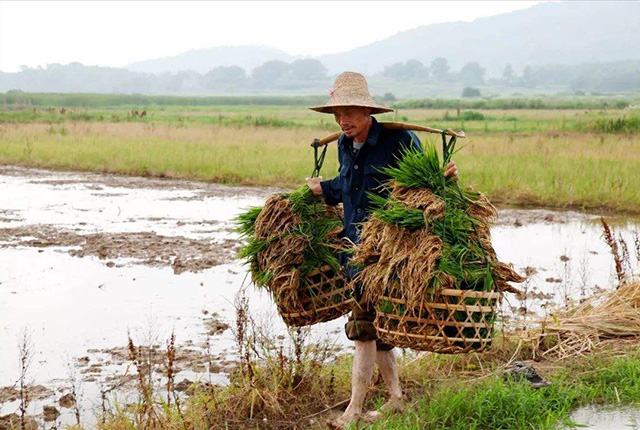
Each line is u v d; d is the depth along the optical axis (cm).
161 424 470
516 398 462
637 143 2691
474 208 461
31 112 6188
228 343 669
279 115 7762
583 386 495
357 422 457
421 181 449
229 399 510
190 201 1634
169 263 1002
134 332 700
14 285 879
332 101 466
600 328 615
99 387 571
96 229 1261
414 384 536
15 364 618
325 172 1944
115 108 11306
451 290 411
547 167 1903
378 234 441
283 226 491
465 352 423
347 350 647
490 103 10938
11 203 1575
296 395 521
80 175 2153
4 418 514
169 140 2900
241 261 1005
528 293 830
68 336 691
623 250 764
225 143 2759
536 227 1325
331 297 486
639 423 443
